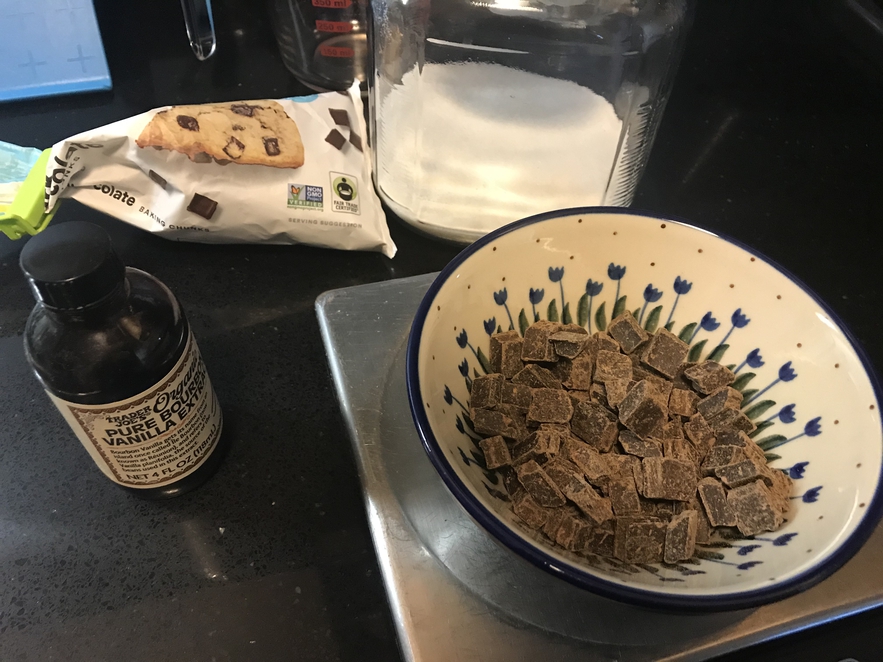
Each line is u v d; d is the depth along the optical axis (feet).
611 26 2.04
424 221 2.07
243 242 2.02
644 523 1.27
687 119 2.75
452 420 1.34
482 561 1.36
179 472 1.42
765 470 1.36
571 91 2.11
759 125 2.76
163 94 2.58
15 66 2.41
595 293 1.70
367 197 2.04
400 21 2.07
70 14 2.38
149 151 1.77
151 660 1.26
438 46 2.12
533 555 0.99
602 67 2.13
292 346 1.83
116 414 1.21
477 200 2.04
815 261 2.21
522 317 1.66
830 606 1.31
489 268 1.52
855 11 3.28
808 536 1.17
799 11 3.38
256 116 1.92
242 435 1.62
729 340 1.62
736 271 1.58
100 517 1.46
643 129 2.17
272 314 1.91
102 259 1.05
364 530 1.47
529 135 2.03
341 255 2.09
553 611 1.30
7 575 1.36
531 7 2.03
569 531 1.27
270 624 1.32
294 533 1.46
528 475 1.34
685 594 0.97
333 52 2.55
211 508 1.49
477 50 2.13
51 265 1.02
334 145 2.02
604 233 1.62
